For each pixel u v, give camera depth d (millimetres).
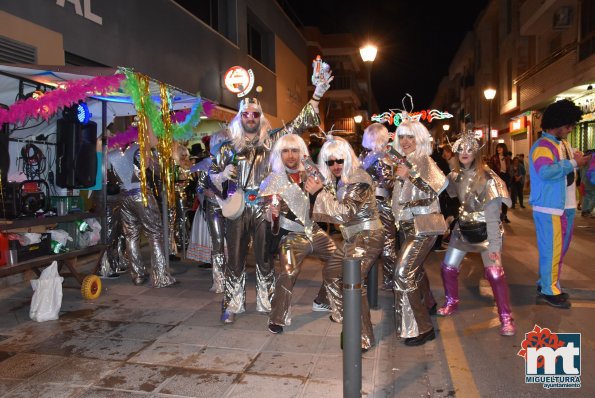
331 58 33406
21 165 6234
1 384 3402
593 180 6359
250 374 3498
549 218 4914
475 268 6781
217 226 5691
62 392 3273
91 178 5660
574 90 15727
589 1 14891
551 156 4836
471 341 4137
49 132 6430
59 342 4176
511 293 5516
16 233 4980
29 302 5426
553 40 19859
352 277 2656
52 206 5719
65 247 5477
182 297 5582
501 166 14398
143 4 9406
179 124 7227
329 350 3916
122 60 8688
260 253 4680
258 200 4445
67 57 7371
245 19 15273
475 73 38438
